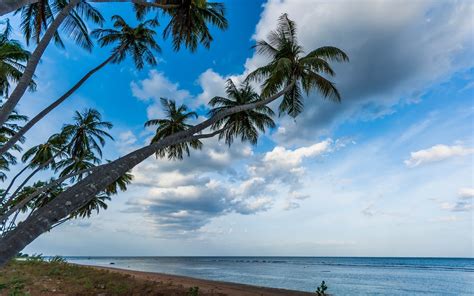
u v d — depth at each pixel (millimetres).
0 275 14156
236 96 16812
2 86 15352
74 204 4312
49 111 8836
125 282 14930
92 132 20344
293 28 15227
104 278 15984
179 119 17891
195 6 11469
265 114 16984
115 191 21219
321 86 14875
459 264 86500
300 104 15977
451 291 24172
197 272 45281
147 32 15062
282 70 14109
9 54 13602
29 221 3816
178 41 12242
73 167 20203
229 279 32438
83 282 14164
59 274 17047
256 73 15617
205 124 9469
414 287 26938
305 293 18219
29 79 6188
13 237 3551
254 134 17188
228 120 16516
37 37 9203
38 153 20016
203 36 12500
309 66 14742
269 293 17062
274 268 62125
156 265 72875
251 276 38031
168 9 11438
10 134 18234
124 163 5812
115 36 14781
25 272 16859
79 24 10859
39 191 8125
